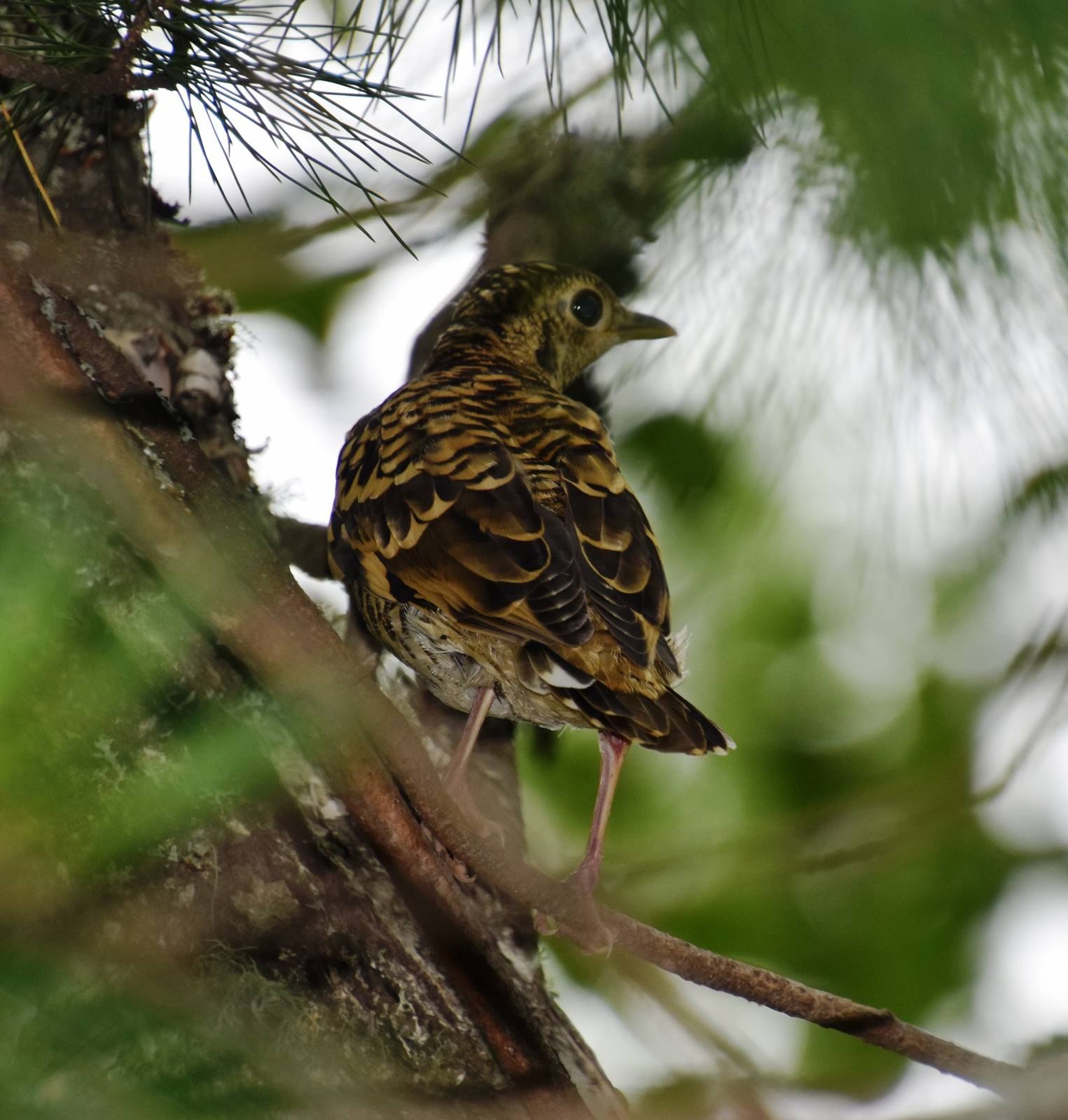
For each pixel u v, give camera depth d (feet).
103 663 10.41
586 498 27.14
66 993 11.24
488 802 31.91
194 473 20.33
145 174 30.78
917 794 37.70
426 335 39.14
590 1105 27.25
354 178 18.83
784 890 42.80
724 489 32.89
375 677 31.86
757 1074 25.52
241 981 20.42
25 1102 10.64
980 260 18.80
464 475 26.84
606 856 38.09
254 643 13.64
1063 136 16.24
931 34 15.03
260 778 11.48
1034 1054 27.55
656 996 35.27
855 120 15.67
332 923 22.21
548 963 37.47
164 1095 11.28
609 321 35.35
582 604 25.00
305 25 19.45
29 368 15.52
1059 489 24.11
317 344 42.47
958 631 45.55
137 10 18.33
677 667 26.18
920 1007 43.50
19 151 24.88
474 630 25.62
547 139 31.81
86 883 14.69
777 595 44.04
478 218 34.50
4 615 9.93
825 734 47.16
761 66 17.80
